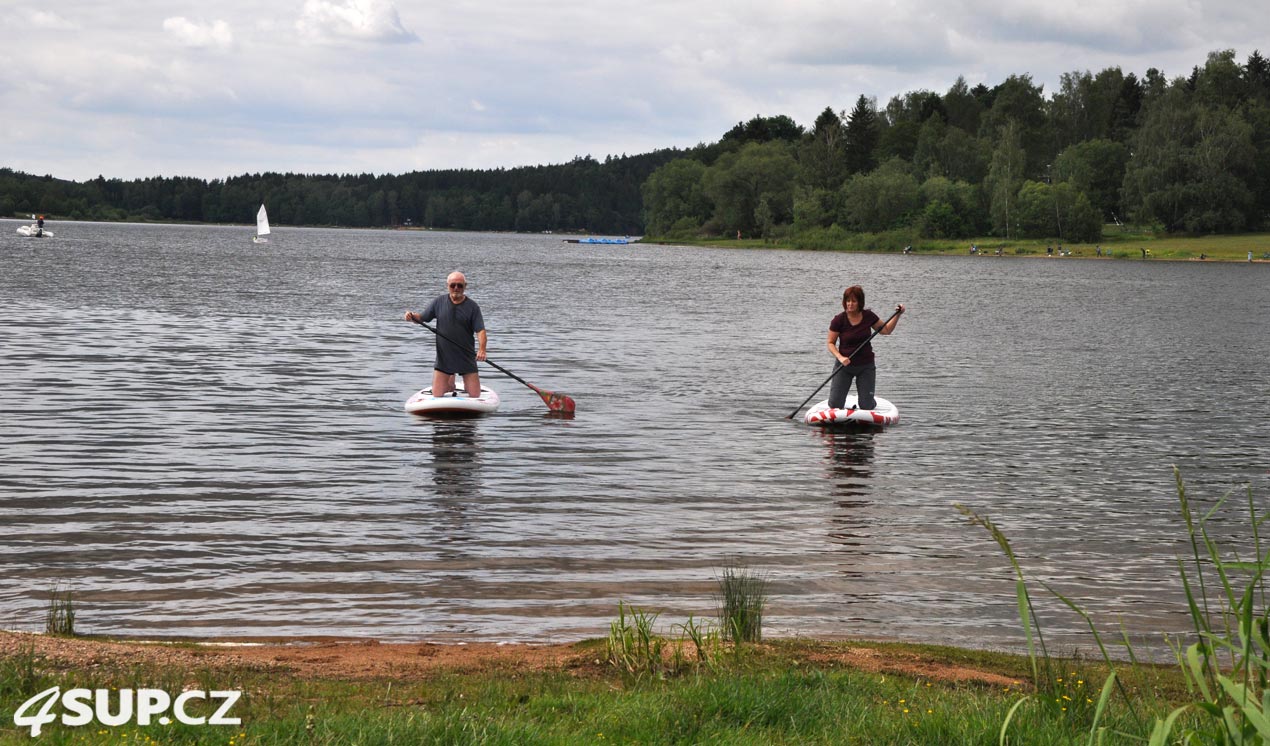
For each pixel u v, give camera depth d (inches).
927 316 1499.8
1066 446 574.9
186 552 350.3
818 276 2650.1
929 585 336.8
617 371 850.1
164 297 1448.1
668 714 207.8
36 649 243.1
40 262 2279.8
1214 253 4050.2
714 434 590.6
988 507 439.2
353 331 1080.8
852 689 229.8
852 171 5570.9
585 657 257.1
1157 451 565.3
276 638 278.2
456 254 4072.3
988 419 657.6
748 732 203.8
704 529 396.2
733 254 4451.3
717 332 1200.2
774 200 5349.4
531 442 553.0
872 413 626.2
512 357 921.5
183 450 504.4
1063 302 1825.8
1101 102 5816.9
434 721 196.4
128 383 698.2
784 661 254.1
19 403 611.8
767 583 334.3
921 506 438.9
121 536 365.7
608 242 6461.6
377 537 373.7
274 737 187.9
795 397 732.0
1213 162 4458.7
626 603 313.1
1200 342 1184.2
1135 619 310.2
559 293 1843.0
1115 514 431.5
